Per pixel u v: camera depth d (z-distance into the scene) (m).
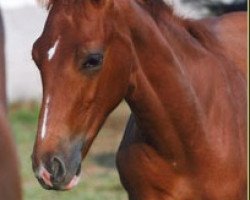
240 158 8.00
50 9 7.32
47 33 7.15
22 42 25.69
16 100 24.94
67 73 7.05
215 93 8.02
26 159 17.98
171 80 7.68
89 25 7.20
